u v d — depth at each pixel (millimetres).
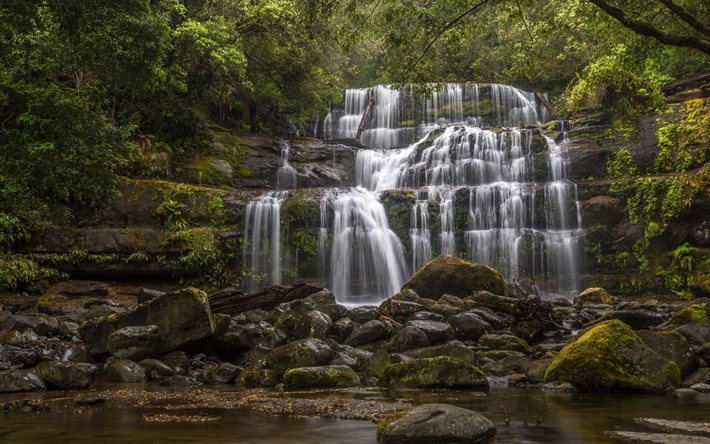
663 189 20234
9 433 5301
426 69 13688
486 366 9430
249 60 27484
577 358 7805
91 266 19484
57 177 15781
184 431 5332
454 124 30922
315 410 6363
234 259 21062
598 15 14609
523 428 5344
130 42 13727
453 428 4852
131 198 20578
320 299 12773
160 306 10281
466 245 21625
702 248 19328
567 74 31984
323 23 24031
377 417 5852
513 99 32969
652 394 7324
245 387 8625
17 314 15141
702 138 21359
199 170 23438
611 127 23828
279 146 26562
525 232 21391
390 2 13664
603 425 5473
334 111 34125
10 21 14055
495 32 38000
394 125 33156
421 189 22641
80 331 10461
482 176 24922
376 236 21641
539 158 24234
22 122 15461
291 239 21453
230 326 10906
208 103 26828
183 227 20578
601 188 21391
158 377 9422
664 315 13055
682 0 13469
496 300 12414
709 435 5012
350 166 26984
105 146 16766
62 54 14930
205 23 22625
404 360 9172
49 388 8477
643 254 20219
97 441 4938
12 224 18156
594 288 17141
